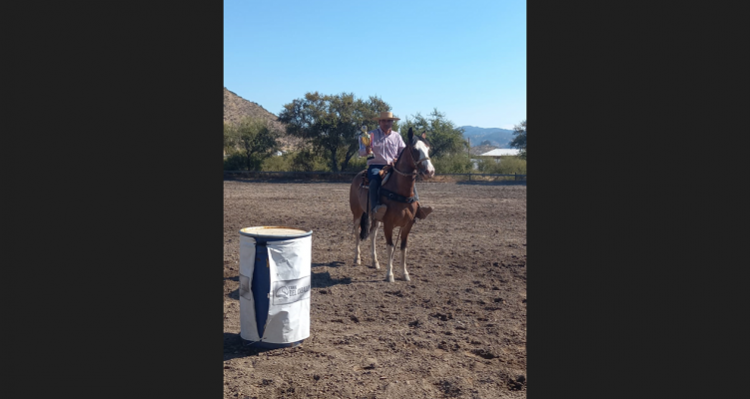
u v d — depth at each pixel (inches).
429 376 181.8
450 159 1606.8
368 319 247.9
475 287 309.3
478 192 1031.6
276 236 201.2
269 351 203.5
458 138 1713.8
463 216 647.8
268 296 201.5
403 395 166.7
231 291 291.3
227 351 203.3
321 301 277.1
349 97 1675.7
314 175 1567.4
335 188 1146.0
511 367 190.9
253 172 1539.1
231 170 1635.1
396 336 222.7
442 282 321.1
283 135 1796.3
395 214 308.2
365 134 328.2
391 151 327.6
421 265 369.7
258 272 203.3
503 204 799.1
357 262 373.1
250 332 207.0
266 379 175.6
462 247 439.5
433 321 244.8
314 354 201.2
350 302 275.9
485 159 1638.8
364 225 349.7
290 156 1800.0
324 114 1636.3
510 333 226.8
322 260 383.6
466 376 181.8
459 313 257.6
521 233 517.0
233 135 1727.4
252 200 821.2
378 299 282.0
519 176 1430.9
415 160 294.5
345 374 181.9
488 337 221.5
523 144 2711.6
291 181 1411.2
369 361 194.4
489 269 357.4
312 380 176.7
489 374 183.2
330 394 166.1
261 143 1699.1
